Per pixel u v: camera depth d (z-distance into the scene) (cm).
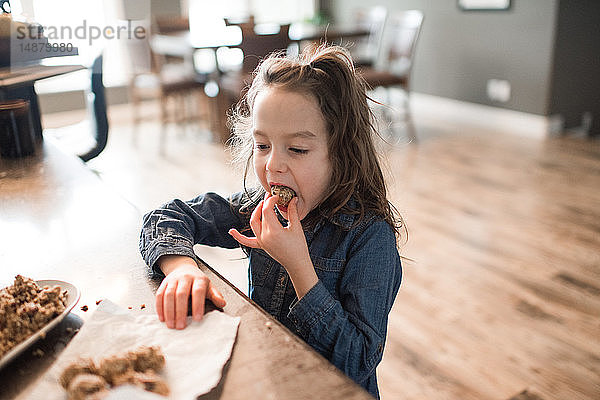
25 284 73
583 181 352
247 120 104
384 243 89
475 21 489
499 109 489
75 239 98
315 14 645
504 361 187
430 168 382
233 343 66
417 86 561
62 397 57
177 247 87
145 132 476
